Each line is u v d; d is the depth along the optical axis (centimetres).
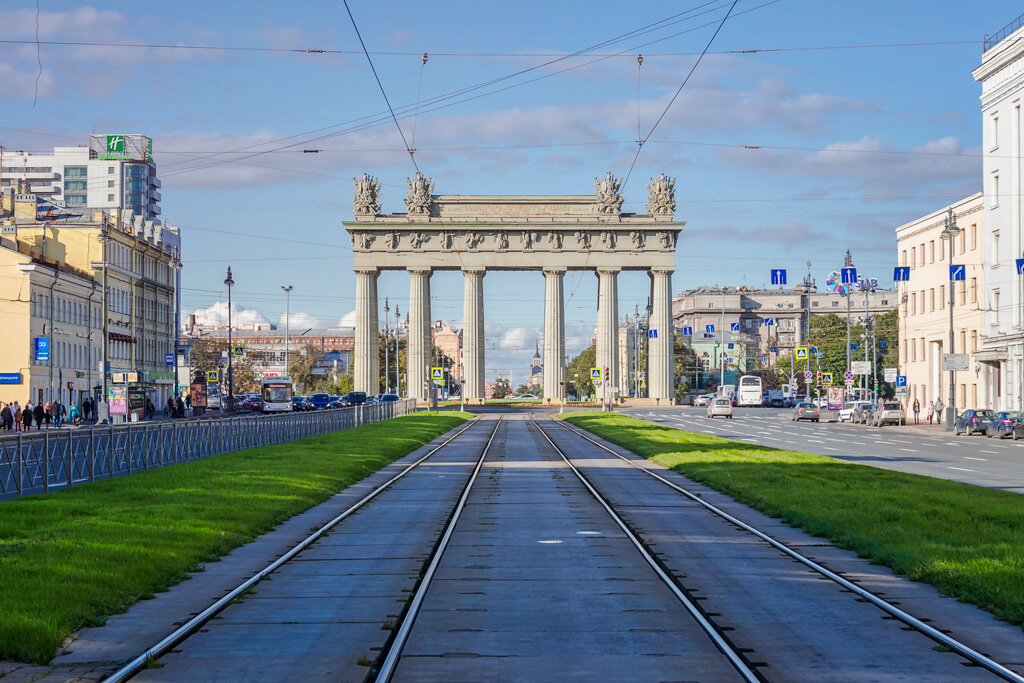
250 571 1680
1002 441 6256
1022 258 6881
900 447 5562
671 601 1431
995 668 1062
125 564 1585
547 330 14300
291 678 1052
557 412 12250
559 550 1908
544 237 14312
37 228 9725
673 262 14288
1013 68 7469
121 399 7525
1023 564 1580
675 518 2409
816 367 16300
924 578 1555
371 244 14412
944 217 9038
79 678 1046
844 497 2623
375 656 1138
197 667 1097
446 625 1285
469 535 2123
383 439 5744
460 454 5022
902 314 10181
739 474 3428
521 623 1295
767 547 1934
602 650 1156
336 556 1842
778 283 10075
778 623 1287
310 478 3234
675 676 1048
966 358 7512
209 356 18088
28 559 1578
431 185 14512
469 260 14338
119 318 10506
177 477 3102
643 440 5741
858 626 1271
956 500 2492
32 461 2619
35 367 8144
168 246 12762
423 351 14375
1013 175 7506
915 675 1050
